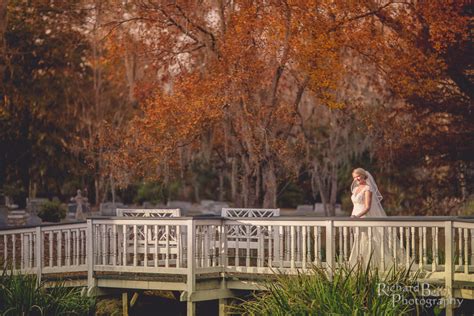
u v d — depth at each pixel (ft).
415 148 102.99
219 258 49.55
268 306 41.14
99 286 52.06
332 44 85.81
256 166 86.79
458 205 104.53
